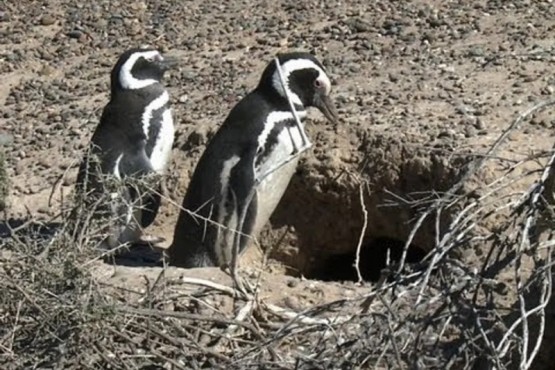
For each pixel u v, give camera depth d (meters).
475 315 8.09
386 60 16.72
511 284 10.07
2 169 13.91
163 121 14.05
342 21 18.42
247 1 20.08
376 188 13.70
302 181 14.05
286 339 9.41
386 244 14.26
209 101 16.53
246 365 8.97
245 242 13.09
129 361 9.31
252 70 17.48
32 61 19.09
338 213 14.03
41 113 17.20
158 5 20.50
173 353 9.48
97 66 18.69
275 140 12.88
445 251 8.31
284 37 18.36
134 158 13.70
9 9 21.08
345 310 10.27
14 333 9.44
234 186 12.81
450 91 15.24
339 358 8.65
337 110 14.89
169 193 14.53
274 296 10.90
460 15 17.91
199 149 14.91
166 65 14.25
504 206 8.92
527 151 13.00
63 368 9.24
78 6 20.84
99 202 10.78
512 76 15.43
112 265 11.75
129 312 9.36
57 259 9.62
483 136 13.66
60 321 9.27
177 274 11.09
